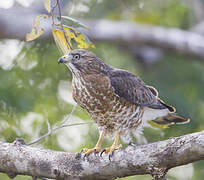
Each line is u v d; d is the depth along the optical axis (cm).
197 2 1877
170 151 760
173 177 1317
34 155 854
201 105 1431
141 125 1079
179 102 1431
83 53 1014
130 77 1073
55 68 1320
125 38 1703
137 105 1052
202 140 739
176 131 1297
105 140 1237
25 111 1216
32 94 1259
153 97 1108
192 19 1872
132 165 793
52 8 862
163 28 1792
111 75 1035
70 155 844
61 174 839
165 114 1116
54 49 1330
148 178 1298
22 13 1402
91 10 1612
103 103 1010
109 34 1672
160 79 1639
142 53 1772
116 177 822
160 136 1278
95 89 1003
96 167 821
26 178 1201
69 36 890
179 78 1650
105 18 1722
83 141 1241
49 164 844
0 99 1220
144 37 1733
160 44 1753
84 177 834
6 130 1206
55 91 1291
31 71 1299
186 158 754
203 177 1318
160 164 771
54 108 1262
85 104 1030
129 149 802
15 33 1385
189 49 1752
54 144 1214
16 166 861
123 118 1027
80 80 1014
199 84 1616
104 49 1625
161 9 1806
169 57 1792
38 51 1326
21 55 1314
